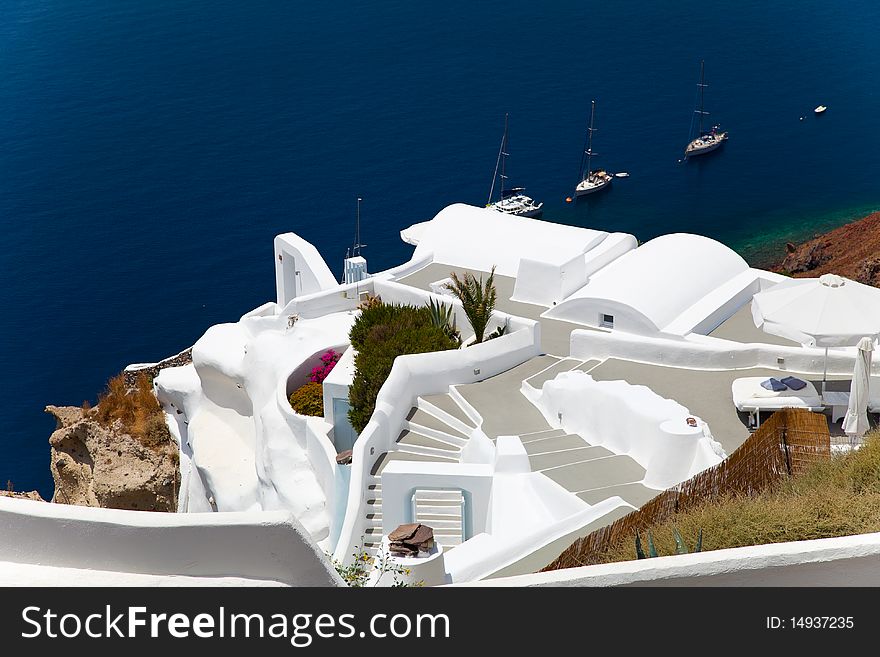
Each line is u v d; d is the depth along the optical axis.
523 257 37.91
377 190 87.81
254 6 128.75
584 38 120.69
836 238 79.88
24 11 126.81
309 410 32.41
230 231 81.75
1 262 78.19
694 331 33.44
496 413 28.59
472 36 120.44
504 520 23.41
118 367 65.75
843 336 24.34
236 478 36.50
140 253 78.94
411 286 38.59
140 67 113.00
